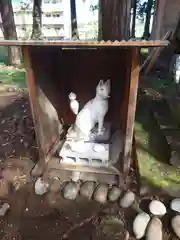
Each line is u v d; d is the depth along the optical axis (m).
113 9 3.38
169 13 3.87
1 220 1.70
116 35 3.50
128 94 1.57
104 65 2.24
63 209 1.78
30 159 2.28
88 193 1.86
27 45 1.41
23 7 5.91
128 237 1.56
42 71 1.83
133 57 1.41
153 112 2.71
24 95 3.99
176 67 3.39
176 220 1.58
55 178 2.01
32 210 1.78
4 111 3.42
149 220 1.61
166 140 2.12
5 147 2.51
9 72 5.17
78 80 2.37
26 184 2.00
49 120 2.05
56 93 2.21
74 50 2.23
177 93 2.77
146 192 1.80
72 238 1.56
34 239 1.56
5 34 5.18
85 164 1.96
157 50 3.52
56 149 2.16
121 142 2.15
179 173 1.90
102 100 1.93
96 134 2.04
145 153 2.13
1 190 1.94
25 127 2.88
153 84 3.64
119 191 1.84
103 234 1.58
